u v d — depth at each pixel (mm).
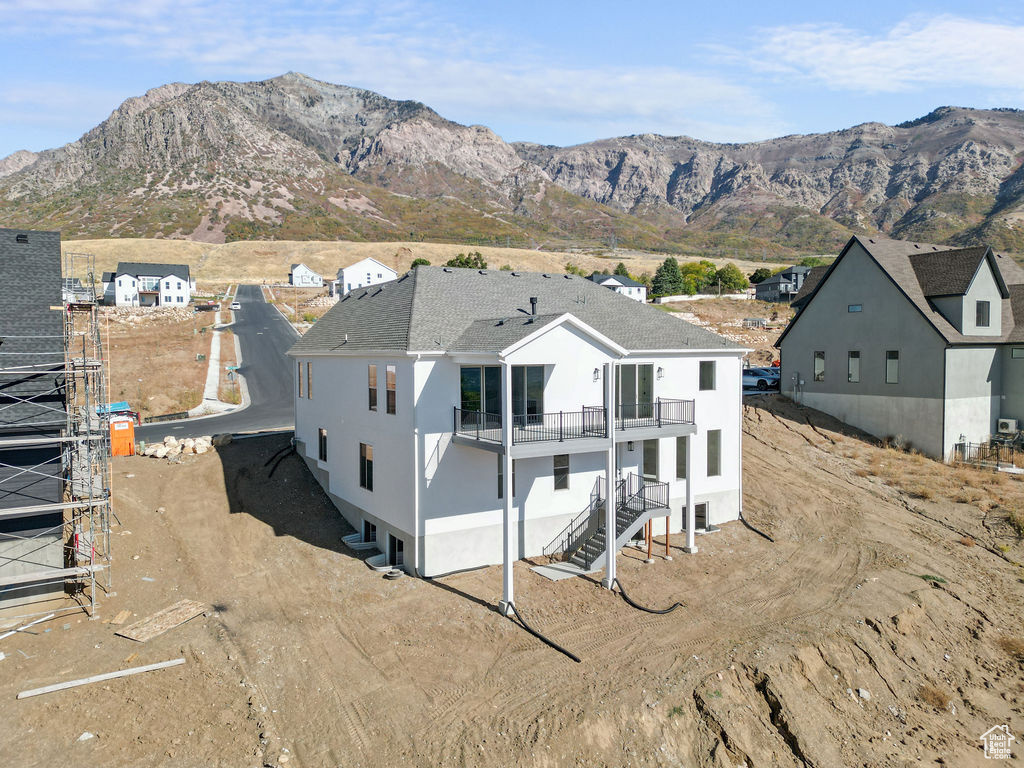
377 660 15383
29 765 11484
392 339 20766
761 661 15953
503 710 13727
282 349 60031
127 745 12141
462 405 20125
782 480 29641
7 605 16812
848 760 13969
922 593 20266
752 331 68125
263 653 15367
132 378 46656
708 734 13852
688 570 21625
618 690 14555
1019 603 20703
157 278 98062
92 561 16750
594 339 20906
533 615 17844
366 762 12180
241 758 12055
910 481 29719
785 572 21688
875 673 16766
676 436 23250
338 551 21609
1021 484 29625
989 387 35094
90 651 14984
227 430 34219
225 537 21750
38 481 17141
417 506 19438
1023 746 14898
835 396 38125
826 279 38375
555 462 22078
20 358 17203
